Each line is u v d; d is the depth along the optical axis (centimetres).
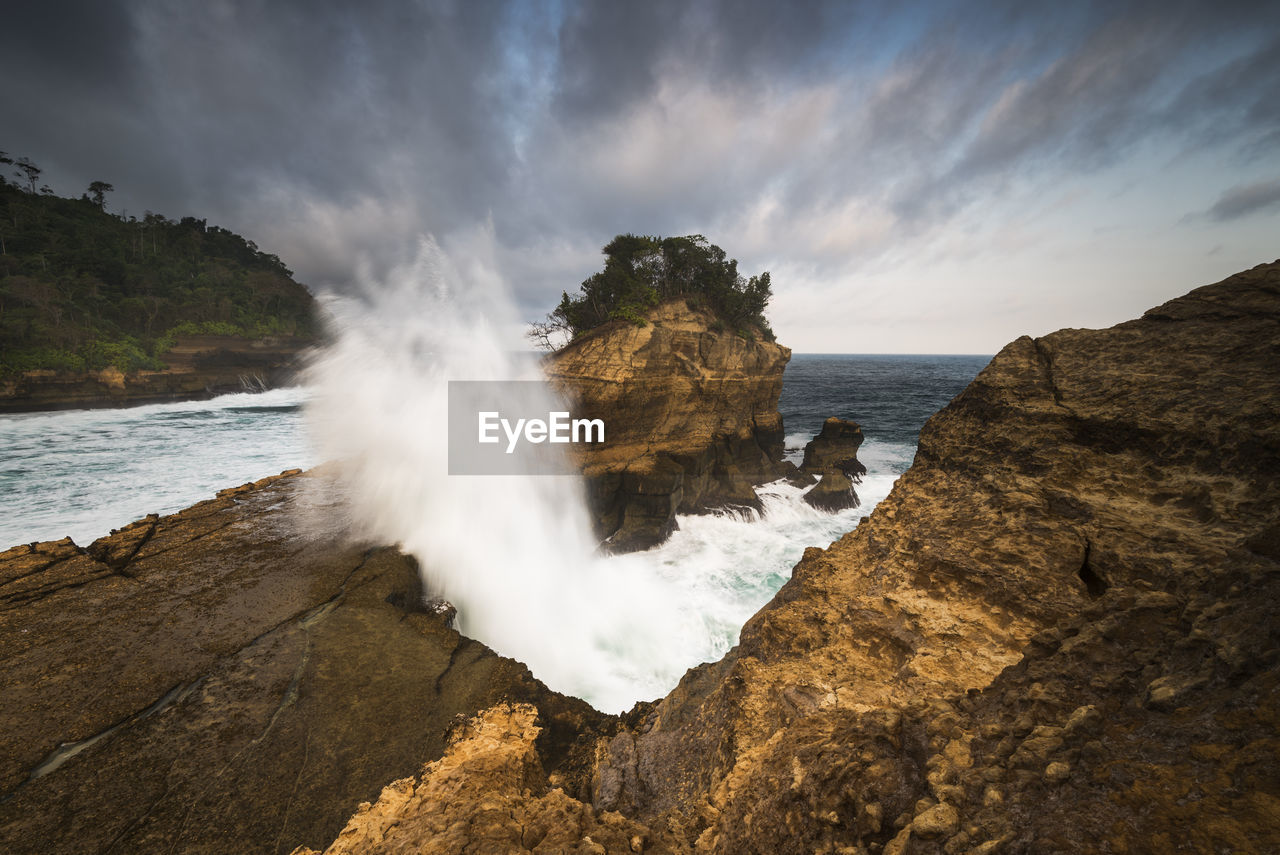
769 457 3200
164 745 690
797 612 500
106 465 2728
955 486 485
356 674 861
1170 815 157
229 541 1294
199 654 867
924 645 381
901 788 225
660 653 1382
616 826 332
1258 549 242
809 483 2939
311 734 733
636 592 1738
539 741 785
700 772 439
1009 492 429
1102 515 367
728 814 302
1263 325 377
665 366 2491
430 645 955
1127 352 438
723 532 2367
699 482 2572
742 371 2866
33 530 1814
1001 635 362
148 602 1005
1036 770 196
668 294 3169
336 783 662
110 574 1105
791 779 268
